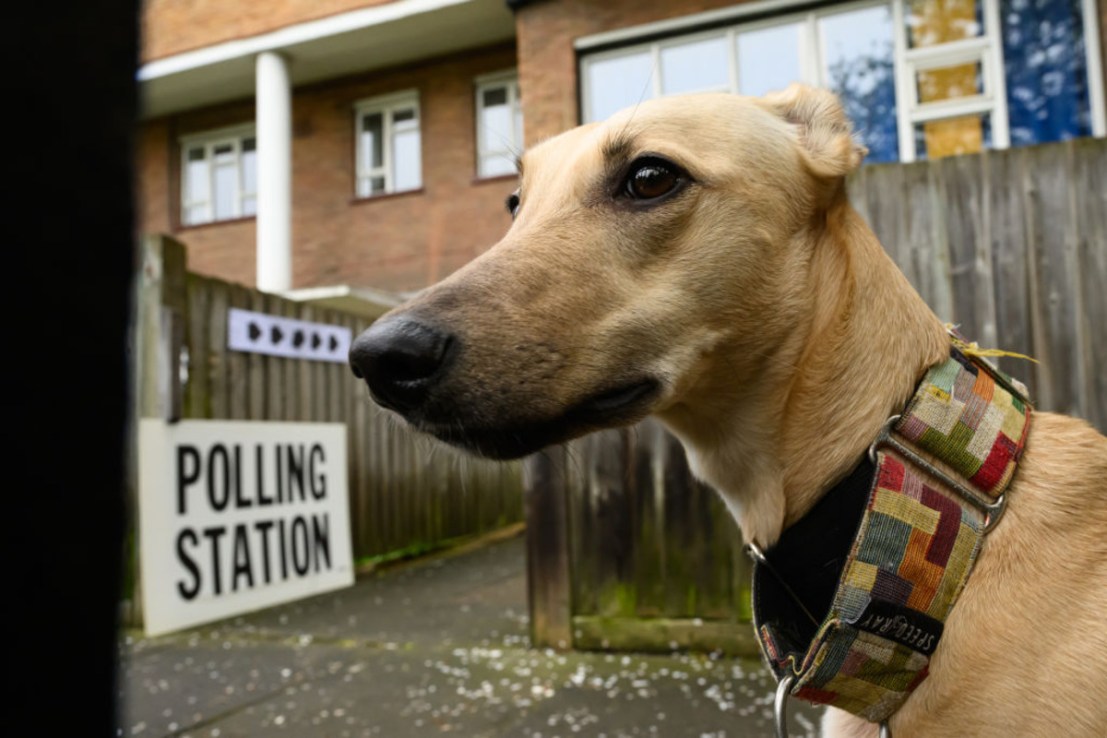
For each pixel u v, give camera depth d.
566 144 1.89
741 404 1.60
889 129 5.79
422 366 1.40
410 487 7.20
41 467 0.41
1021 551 1.29
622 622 3.91
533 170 1.93
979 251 3.40
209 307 5.02
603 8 6.07
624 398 1.56
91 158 0.40
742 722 2.96
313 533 5.50
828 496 1.43
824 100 1.74
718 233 1.59
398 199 10.75
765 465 1.56
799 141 1.71
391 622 4.73
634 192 1.62
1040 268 3.32
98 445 0.43
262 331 5.42
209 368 5.00
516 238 1.64
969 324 3.40
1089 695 1.18
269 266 9.93
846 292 1.55
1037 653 1.22
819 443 1.48
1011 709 1.21
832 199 1.68
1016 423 1.39
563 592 4.01
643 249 1.59
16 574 0.41
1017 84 5.61
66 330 0.40
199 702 3.32
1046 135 5.54
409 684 3.51
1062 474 1.36
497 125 10.44
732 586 3.76
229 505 4.87
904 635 1.25
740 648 3.72
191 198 12.17
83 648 0.44
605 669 3.64
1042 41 5.57
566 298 1.53
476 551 7.47
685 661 3.72
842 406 1.48
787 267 1.62
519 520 9.32
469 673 3.65
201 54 10.42
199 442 4.71
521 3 6.20
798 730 2.88
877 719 1.31
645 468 3.91
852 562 1.26
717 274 1.58
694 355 1.59
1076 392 3.26
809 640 1.42
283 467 5.30
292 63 10.62
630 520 3.93
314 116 11.18
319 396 6.05
